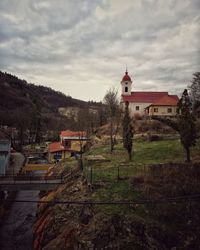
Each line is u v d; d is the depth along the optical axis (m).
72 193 36.56
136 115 80.56
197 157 43.94
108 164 45.50
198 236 28.28
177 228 28.62
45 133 153.88
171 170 36.34
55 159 77.06
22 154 96.50
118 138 71.62
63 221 31.91
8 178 43.69
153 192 32.97
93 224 28.66
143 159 46.19
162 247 26.50
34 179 43.31
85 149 75.88
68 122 159.12
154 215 29.64
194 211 30.88
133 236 26.92
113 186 34.88
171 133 66.50
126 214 29.11
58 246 28.33
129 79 91.25
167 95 88.06
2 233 37.19
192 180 35.25
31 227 38.84
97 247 26.36
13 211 45.19
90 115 104.62
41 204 43.09
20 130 120.62
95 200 32.31
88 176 38.72
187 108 41.16
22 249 32.97
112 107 78.00
